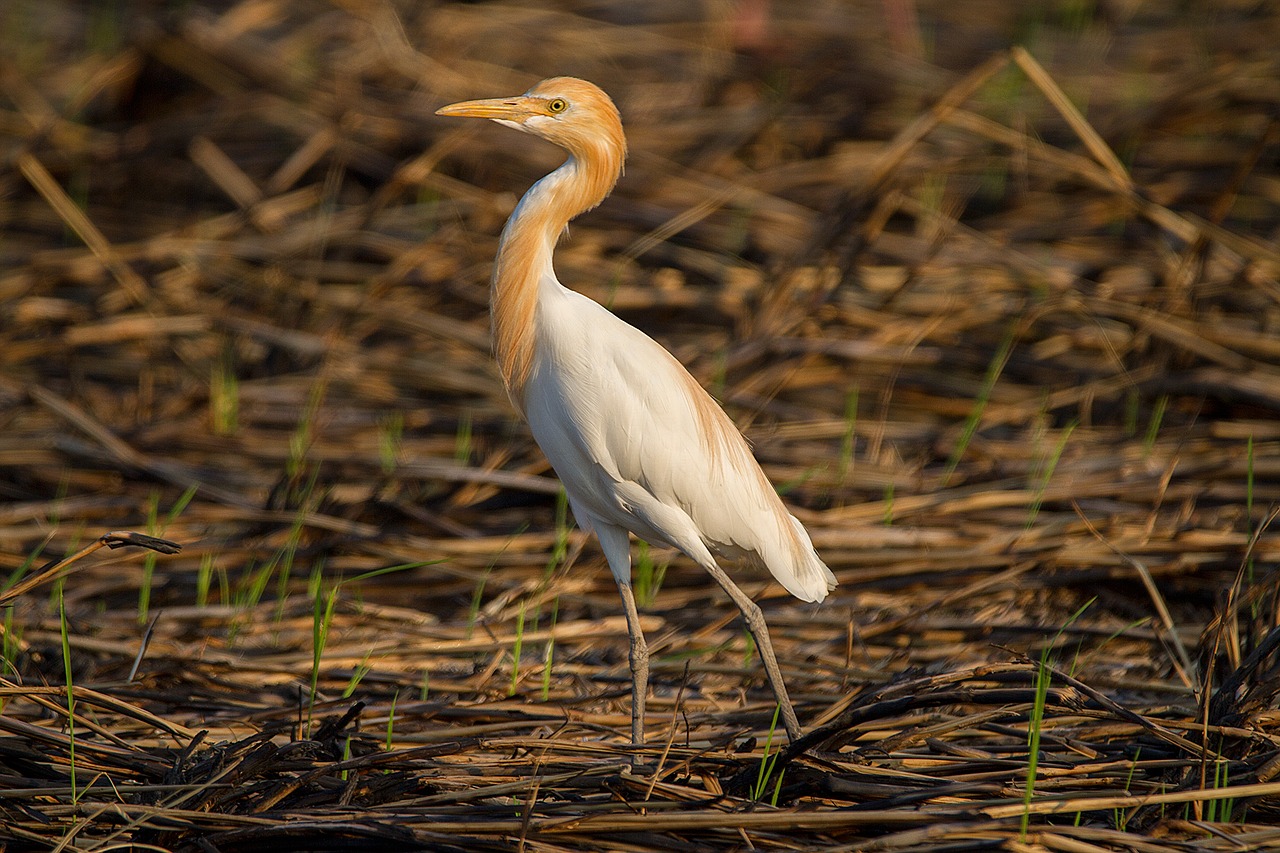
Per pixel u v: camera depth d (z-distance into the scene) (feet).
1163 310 42.50
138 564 32.27
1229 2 83.76
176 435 38.09
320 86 62.59
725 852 18.49
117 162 59.31
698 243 50.83
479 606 31.24
